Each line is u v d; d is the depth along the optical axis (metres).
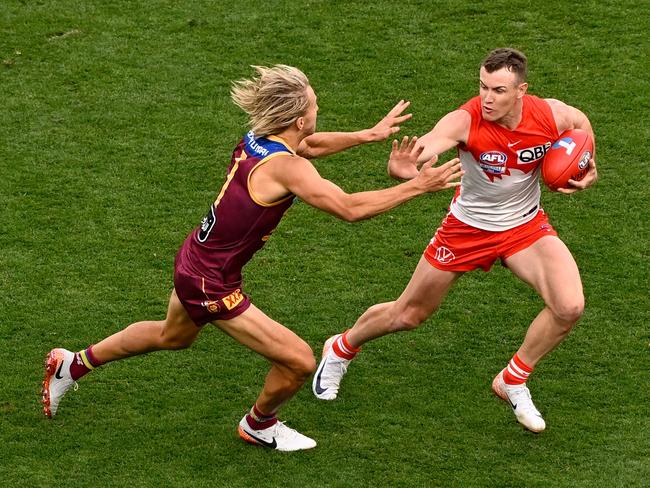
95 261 29.69
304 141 23.62
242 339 22.36
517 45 38.97
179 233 30.88
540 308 28.31
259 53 38.75
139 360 26.41
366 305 28.44
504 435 24.05
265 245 30.59
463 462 23.20
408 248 30.55
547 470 22.94
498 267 29.86
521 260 23.84
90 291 28.56
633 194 32.41
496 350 26.91
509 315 28.11
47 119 35.56
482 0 41.28
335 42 39.28
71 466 22.94
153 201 32.12
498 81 22.16
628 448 23.52
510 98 22.34
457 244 24.09
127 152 34.16
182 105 36.31
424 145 22.56
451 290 29.02
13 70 37.84
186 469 22.97
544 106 23.23
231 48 39.00
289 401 25.31
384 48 38.97
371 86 37.19
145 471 22.86
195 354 26.70
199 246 22.11
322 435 24.11
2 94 36.69
